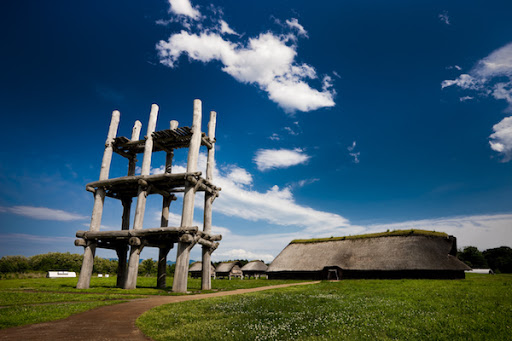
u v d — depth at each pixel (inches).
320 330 437.4
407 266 1836.9
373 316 534.9
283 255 2516.0
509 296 773.3
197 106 1309.1
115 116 1473.9
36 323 491.5
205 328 450.3
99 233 1244.5
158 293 1027.3
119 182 1310.3
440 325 462.0
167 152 1491.1
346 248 2263.8
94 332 434.0
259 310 623.5
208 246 1312.7
